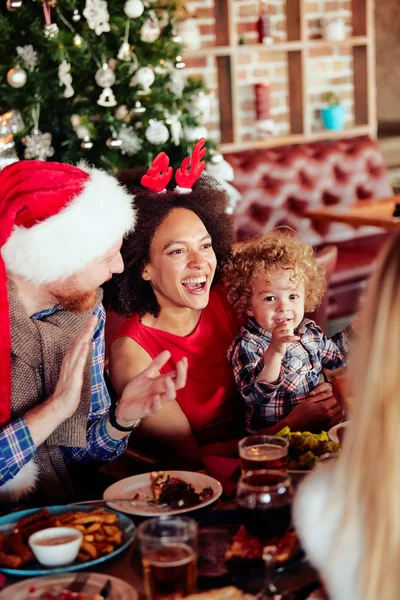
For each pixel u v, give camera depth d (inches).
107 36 147.3
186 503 51.5
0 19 136.7
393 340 33.6
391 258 34.6
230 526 47.9
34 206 57.9
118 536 46.7
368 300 35.2
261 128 209.2
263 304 76.7
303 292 77.9
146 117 149.8
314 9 217.2
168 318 77.0
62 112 147.7
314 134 213.2
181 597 39.2
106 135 149.8
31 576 44.0
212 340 78.5
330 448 56.8
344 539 33.8
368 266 175.5
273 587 40.1
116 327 84.6
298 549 43.9
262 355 75.9
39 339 60.1
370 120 225.8
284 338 70.4
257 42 208.8
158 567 39.0
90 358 63.0
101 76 141.1
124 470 71.4
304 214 172.1
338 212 165.5
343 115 219.6
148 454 74.7
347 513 33.7
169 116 152.6
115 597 40.9
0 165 138.8
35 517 48.9
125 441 63.7
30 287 60.2
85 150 149.8
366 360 34.5
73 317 63.2
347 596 34.5
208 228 78.3
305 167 192.7
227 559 43.3
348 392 36.2
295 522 36.7
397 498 32.7
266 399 73.8
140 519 50.3
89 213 58.1
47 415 55.4
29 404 59.6
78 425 61.3
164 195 75.2
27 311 61.4
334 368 81.4
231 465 59.2
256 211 187.0
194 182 78.4
